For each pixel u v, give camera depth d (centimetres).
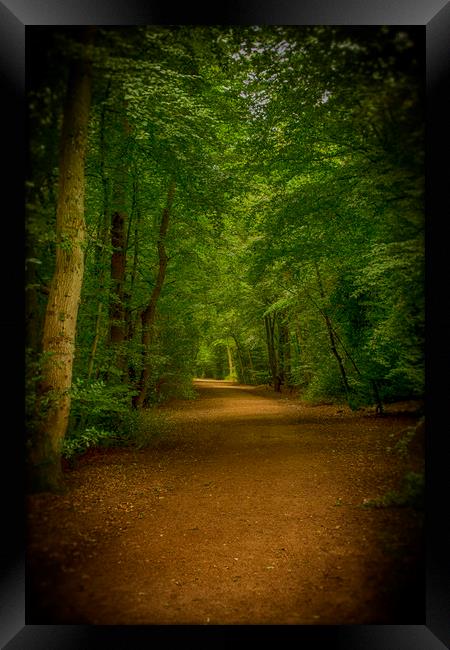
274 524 538
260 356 3888
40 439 568
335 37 518
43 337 596
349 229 995
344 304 1255
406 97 470
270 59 734
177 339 1892
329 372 1506
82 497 582
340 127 743
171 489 690
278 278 1496
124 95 646
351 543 450
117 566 421
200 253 1562
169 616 354
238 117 963
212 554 465
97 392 659
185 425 1397
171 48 643
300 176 1084
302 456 859
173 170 932
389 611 347
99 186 918
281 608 364
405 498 489
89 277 862
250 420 1473
